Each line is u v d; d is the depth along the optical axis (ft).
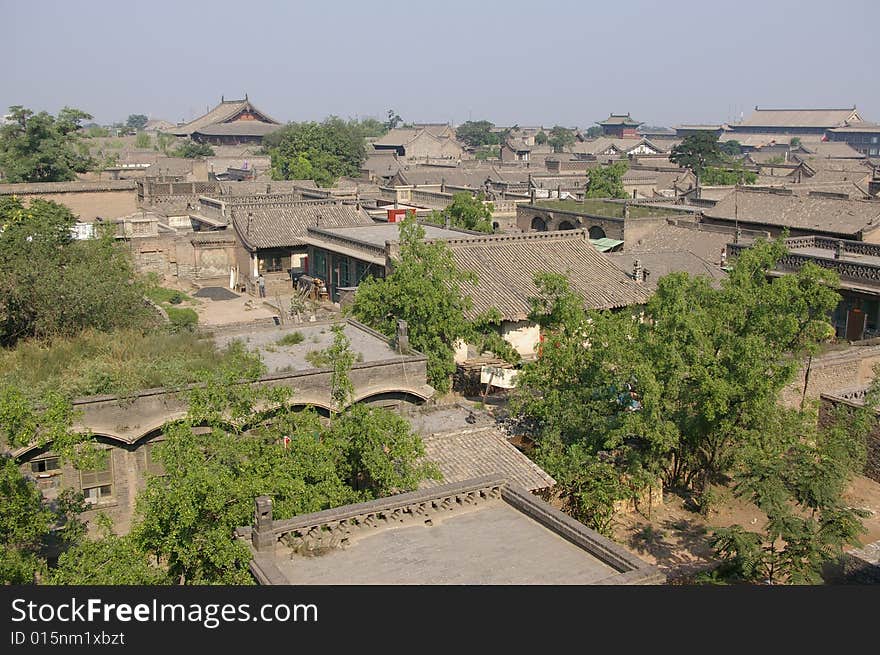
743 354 66.85
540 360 74.95
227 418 60.18
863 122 604.49
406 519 46.57
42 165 211.82
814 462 65.51
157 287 152.15
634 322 75.51
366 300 94.22
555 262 116.57
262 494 45.62
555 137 579.07
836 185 221.66
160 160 319.68
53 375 70.54
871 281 111.65
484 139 574.15
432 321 91.25
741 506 77.20
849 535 58.75
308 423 55.62
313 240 148.36
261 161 369.71
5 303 84.94
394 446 55.67
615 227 170.30
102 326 88.89
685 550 69.26
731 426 68.80
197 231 191.62
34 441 59.98
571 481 67.36
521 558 42.37
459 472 64.39
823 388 91.76
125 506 68.44
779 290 71.10
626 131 654.53
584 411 70.69
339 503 50.88
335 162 311.88
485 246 115.85
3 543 47.06
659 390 66.13
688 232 159.74
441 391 92.48
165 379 69.15
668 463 77.87
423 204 211.00
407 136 453.99
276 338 86.38
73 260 101.81
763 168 358.02
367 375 76.48
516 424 74.84
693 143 345.31
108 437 66.28
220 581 42.29
